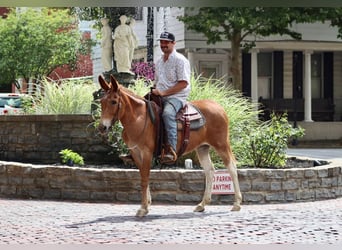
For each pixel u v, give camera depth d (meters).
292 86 36.72
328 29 34.31
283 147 14.52
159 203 12.38
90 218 10.30
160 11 35.06
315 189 13.26
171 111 10.51
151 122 10.47
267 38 33.53
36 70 38.62
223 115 11.15
